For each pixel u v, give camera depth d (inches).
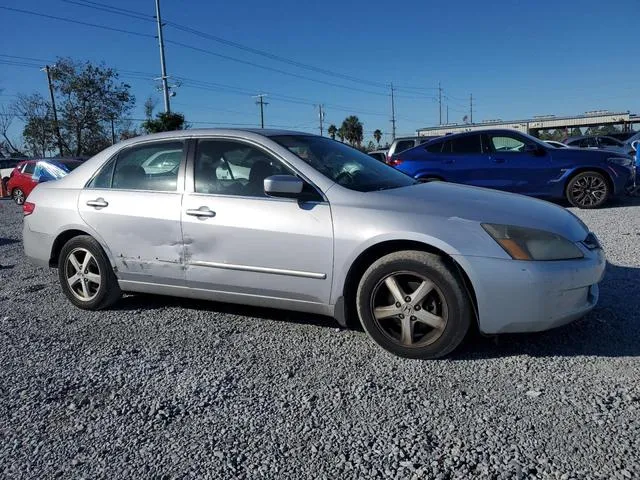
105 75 1724.9
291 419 113.6
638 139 633.0
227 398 123.6
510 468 93.8
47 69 1684.3
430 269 134.3
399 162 427.8
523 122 1834.4
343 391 124.9
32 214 196.1
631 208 392.2
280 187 144.3
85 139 1764.3
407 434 106.0
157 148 177.2
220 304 191.8
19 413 119.9
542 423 107.7
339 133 3078.2
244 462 99.3
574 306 135.3
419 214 139.3
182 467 98.6
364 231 140.3
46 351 154.9
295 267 148.7
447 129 1857.8
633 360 134.0
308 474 95.0
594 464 93.8
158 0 1494.8
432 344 136.9
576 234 139.7
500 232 132.7
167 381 133.2
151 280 173.9
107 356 149.7
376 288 141.1
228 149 165.6
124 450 104.6
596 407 112.4
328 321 171.2
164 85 1529.3
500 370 132.0
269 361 142.9
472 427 107.5
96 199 181.5
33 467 100.3
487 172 406.6
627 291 186.9
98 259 181.8
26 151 1962.4
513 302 130.7
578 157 395.5
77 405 122.5
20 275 255.3
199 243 161.6
